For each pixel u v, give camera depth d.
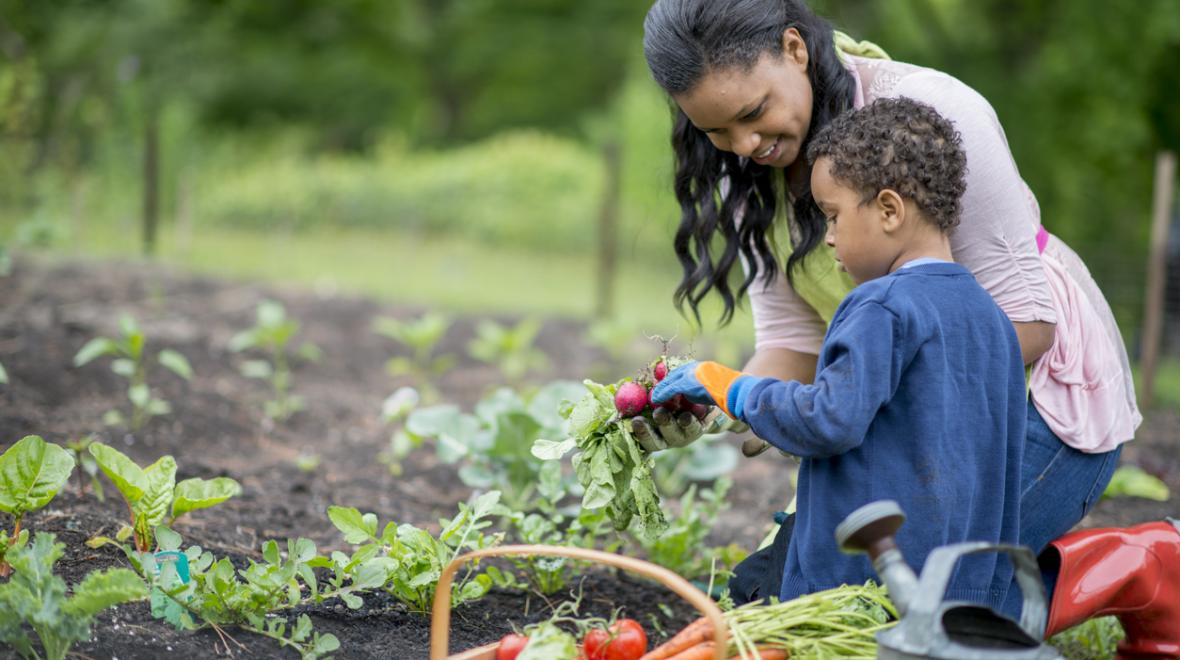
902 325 2.21
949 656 1.89
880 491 2.26
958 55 14.23
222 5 22.42
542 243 14.41
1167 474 5.20
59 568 2.82
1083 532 2.54
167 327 6.73
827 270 2.80
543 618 3.06
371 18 22.78
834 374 2.18
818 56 2.54
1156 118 13.14
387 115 23.41
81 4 21.72
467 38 23.59
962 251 2.51
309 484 4.20
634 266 13.05
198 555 2.63
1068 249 2.75
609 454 2.50
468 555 2.28
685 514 3.53
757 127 2.50
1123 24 12.62
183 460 4.29
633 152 13.97
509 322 8.74
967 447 2.28
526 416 3.91
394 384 6.62
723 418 2.63
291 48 22.75
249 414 5.23
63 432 4.29
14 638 2.29
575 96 24.30
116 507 3.40
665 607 3.16
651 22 2.50
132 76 12.00
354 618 2.80
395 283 10.64
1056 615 2.44
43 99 11.73
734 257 2.89
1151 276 6.79
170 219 13.06
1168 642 2.54
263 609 2.59
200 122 20.56
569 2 23.58
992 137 2.50
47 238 8.11
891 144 2.29
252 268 10.25
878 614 2.27
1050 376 2.55
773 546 2.65
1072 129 13.01
